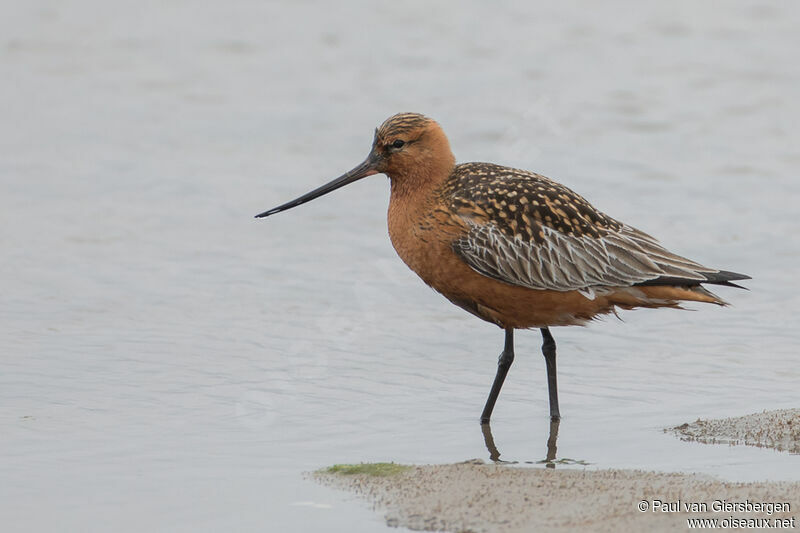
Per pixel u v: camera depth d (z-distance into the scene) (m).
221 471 11.60
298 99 25.17
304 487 11.14
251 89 25.78
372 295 17.06
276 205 20.25
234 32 28.95
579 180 21.28
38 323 15.80
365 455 12.10
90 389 13.79
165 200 20.45
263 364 14.71
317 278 17.61
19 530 10.31
